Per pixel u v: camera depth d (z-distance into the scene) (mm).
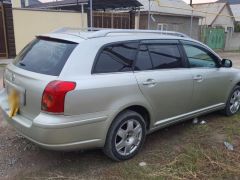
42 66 3670
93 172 3768
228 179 3686
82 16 16469
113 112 3723
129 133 4027
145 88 4074
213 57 5391
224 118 5816
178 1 27469
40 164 3934
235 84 5789
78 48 3625
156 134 4953
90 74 3605
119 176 3680
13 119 3797
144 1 22594
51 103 3346
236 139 4836
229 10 36781
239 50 27141
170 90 4441
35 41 4207
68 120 3400
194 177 3682
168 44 4590
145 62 4195
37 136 3426
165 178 3643
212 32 25531
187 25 24906
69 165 3922
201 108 5199
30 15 14781
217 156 4199
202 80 4992
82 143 3572
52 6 20656
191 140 4746
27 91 3613
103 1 16625
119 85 3773
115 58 3877
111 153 3883
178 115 4754
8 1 13906
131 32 4285
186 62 4797
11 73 3994
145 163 3988
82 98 3457
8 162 3959
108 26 17984
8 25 14031
